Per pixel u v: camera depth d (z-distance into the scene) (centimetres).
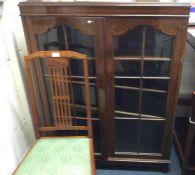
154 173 177
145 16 127
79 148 137
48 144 141
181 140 186
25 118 167
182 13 124
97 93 154
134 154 172
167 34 131
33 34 139
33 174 123
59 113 144
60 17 132
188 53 198
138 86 150
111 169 182
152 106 156
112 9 127
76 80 152
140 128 164
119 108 160
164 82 147
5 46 139
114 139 168
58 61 131
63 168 125
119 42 139
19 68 155
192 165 164
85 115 163
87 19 131
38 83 154
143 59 141
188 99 210
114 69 146
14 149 151
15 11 148
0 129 134
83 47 143
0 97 134
